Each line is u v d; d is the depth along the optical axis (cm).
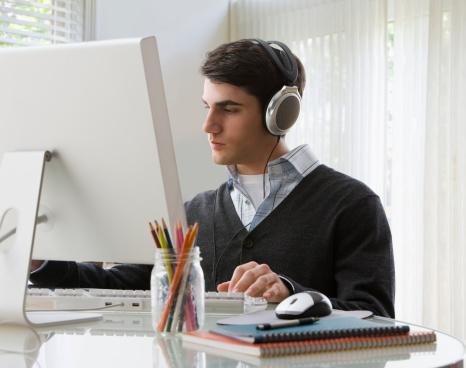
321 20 364
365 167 345
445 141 313
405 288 326
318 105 365
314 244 181
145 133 118
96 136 121
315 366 88
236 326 105
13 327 119
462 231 307
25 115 124
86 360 92
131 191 122
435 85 317
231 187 202
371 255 174
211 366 88
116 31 369
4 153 126
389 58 345
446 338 107
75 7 358
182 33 394
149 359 92
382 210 183
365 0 346
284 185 190
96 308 137
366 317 125
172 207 121
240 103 184
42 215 127
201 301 110
